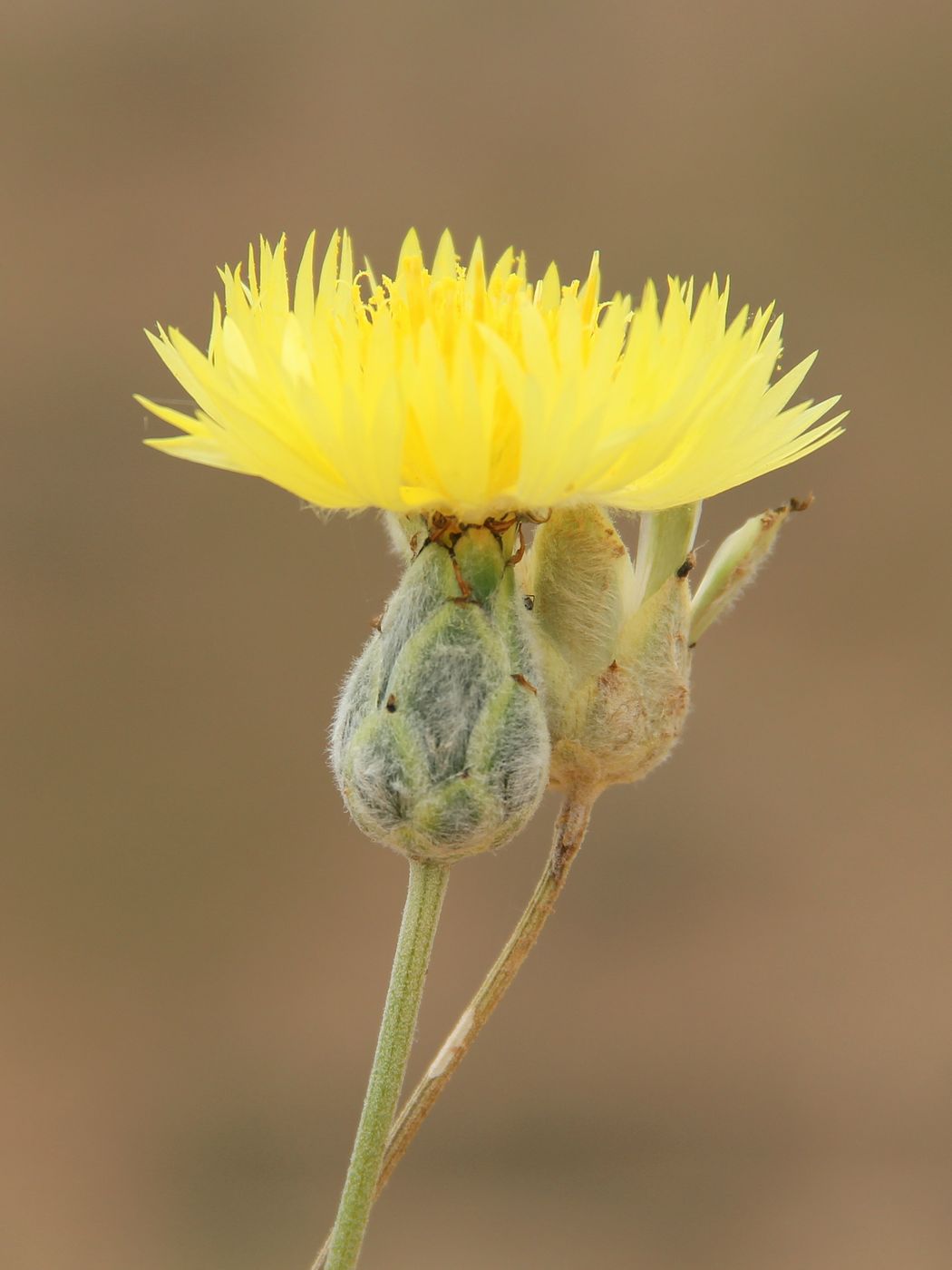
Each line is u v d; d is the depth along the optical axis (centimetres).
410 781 26
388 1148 26
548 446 25
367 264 26
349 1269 26
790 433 26
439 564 26
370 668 26
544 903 27
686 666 27
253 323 26
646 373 26
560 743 27
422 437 26
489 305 26
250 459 26
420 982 26
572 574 27
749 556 27
